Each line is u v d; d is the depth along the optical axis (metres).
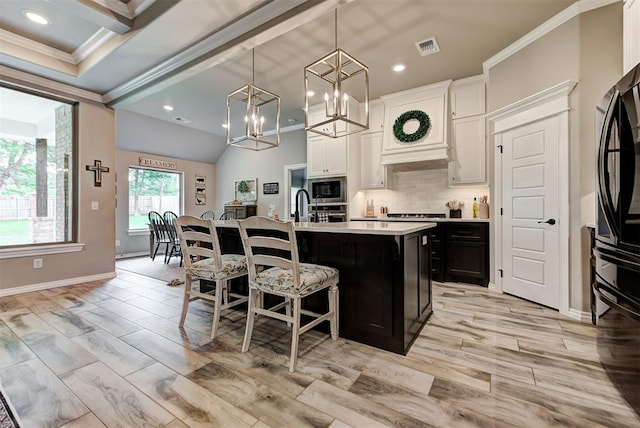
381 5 2.50
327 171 4.75
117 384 1.66
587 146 2.55
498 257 3.44
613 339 1.63
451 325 2.47
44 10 2.67
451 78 3.92
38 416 1.41
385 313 2.06
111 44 2.99
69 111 3.95
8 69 3.32
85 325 2.50
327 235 2.33
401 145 4.35
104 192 4.18
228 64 3.52
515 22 2.74
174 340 2.21
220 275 2.26
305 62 3.46
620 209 1.54
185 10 2.35
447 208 4.43
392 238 2.02
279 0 2.22
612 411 1.43
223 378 1.72
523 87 3.05
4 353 2.02
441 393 1.58
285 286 1.88
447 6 2.52
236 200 7.27
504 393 1.58
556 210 2.77
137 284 3.90
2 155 3.50
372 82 4.03
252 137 3.00
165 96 4.55
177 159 7.06
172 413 1.43
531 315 2.68
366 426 1.34
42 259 3.64
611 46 2.46
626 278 1.50
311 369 1.81
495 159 3.45
